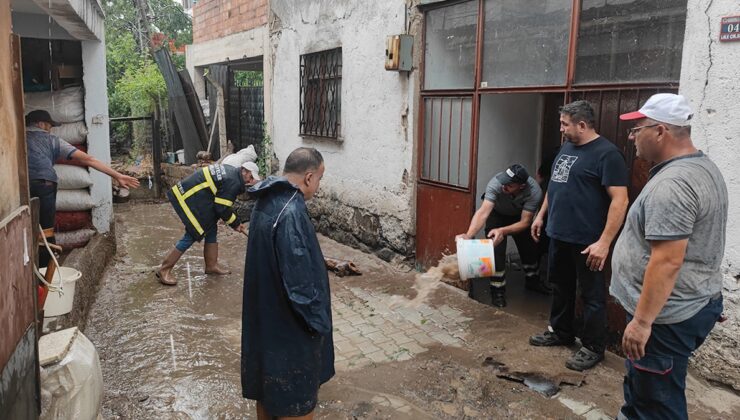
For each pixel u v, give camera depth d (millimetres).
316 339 2582
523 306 5152
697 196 2324
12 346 1910
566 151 3824
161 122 12227
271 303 2529
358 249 6887
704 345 3424
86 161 5047
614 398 3418
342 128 7016
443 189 5500
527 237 5289
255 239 2566
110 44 16594
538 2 4395
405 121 5871
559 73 4289
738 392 3303
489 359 3975
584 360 3797
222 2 10641
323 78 7441
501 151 5492
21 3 5156
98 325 4660
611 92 3891
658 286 2350
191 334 4496
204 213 5668
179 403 3428
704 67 3254
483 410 3342
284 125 8609
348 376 3760
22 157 2203
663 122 2467
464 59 5172
